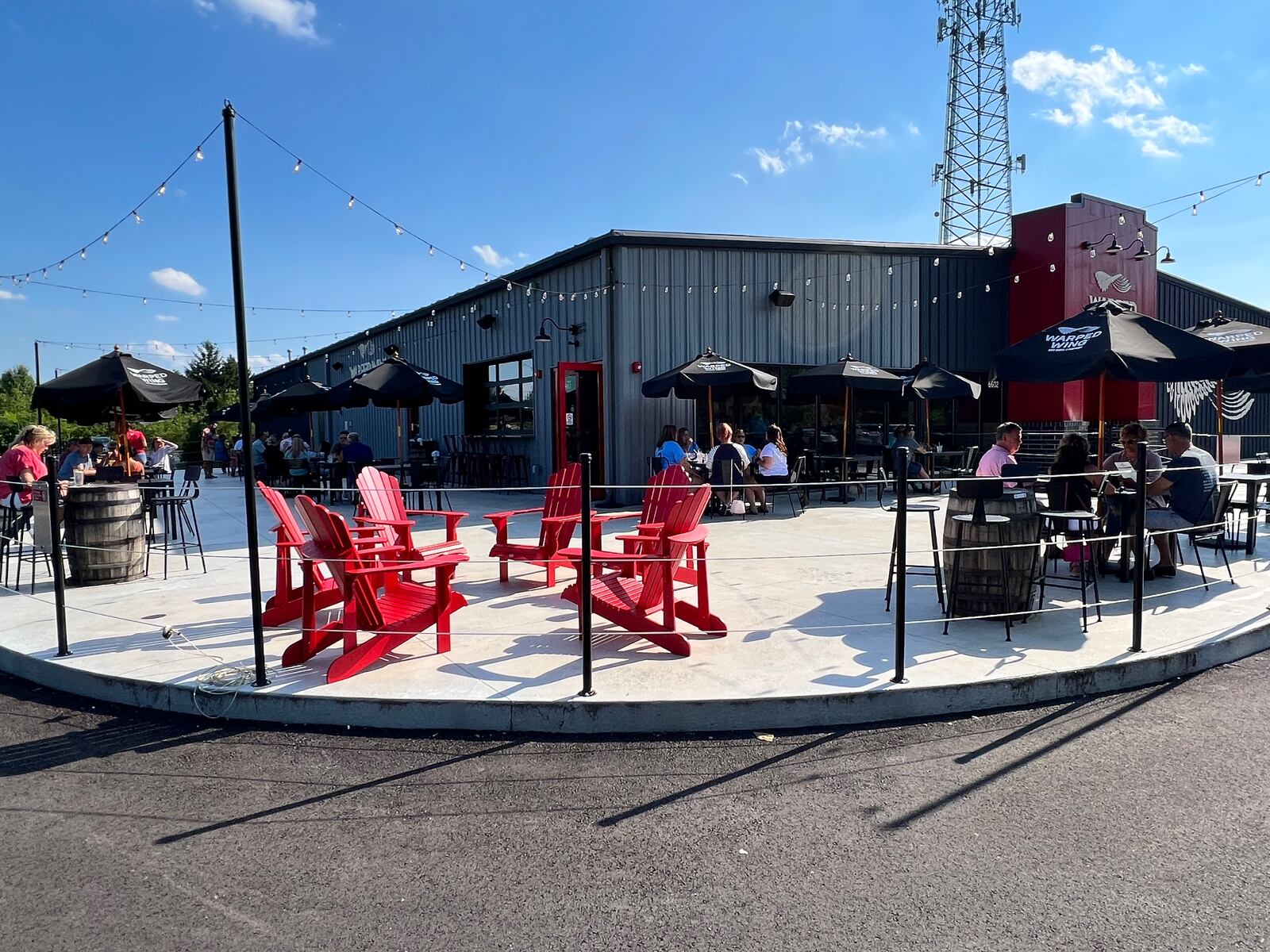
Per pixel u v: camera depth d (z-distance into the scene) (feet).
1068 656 15.69
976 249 54.19
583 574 13.97
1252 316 74.59
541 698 13.69
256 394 121.90
